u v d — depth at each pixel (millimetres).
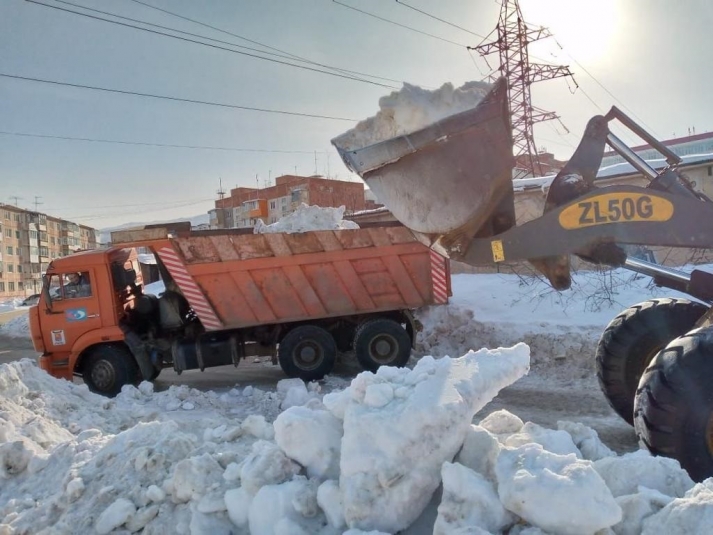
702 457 3338
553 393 7398
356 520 2471
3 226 76188
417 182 4059
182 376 10383
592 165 4590
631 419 5074
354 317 9539
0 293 74625
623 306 10242
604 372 5137
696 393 3352
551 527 2193
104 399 6887
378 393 2820
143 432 3680
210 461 3127
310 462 2918
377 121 4094
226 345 9172
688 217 3936
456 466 2463
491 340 10227
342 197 51906
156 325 9352
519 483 2283
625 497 2387
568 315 10305
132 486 3174
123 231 9055
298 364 9102
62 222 94500
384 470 2523
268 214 55094
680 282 4938
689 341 3482
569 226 4094
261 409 7535
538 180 12773
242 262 8961
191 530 2777
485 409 6727
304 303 9125
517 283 12648
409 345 9250
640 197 4012
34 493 3635
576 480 2219
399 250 9242
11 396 5758
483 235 4301
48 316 8961
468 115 3938
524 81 24672
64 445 3951
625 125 4648
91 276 8945
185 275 8867
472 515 2307
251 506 2750
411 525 2568
